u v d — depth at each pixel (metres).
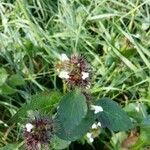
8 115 0.19
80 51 0.22
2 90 0.18
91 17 0.23
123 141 0.17
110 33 0.23
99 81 0.20
